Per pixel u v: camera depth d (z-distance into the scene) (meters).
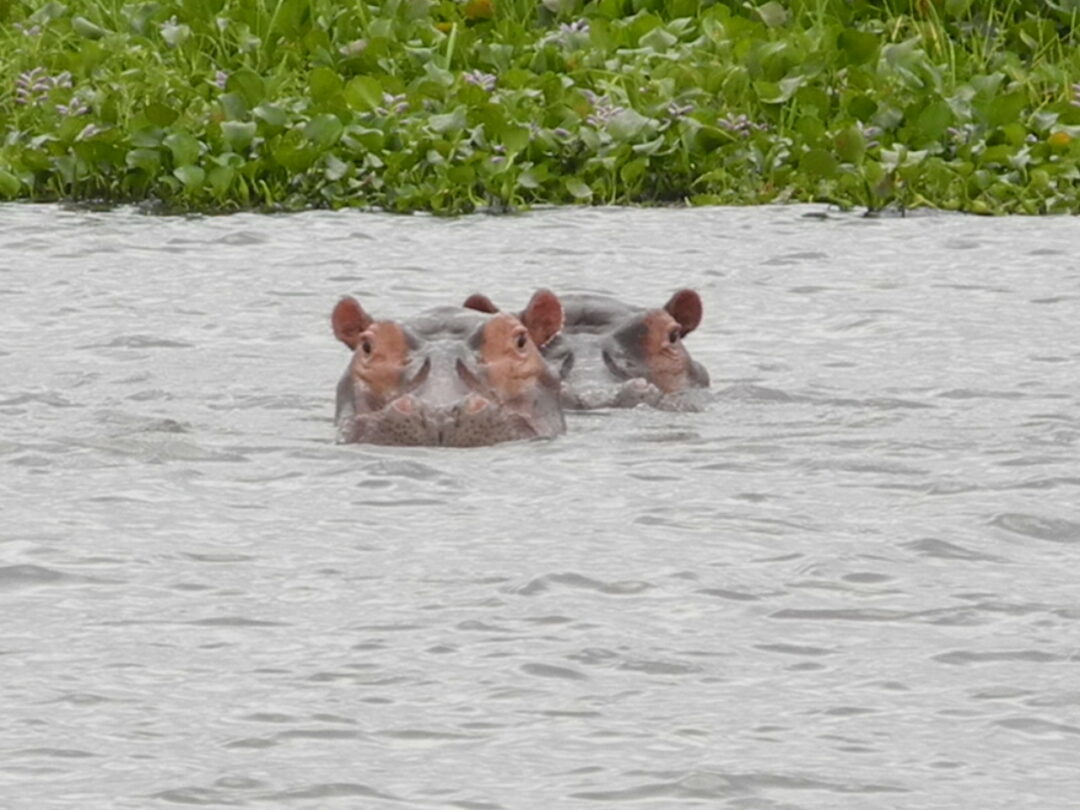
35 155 71.56
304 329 46.94
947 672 23.61
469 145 71.62
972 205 68.44
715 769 20.77
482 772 20.75
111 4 85.62
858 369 42.44
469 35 81.12
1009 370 42.16
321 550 28.38
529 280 53.78
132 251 57.97
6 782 20.44
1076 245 58.94
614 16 85.81
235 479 32.34
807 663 23.94
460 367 34.38
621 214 67.31
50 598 26.27
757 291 52.03
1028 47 81.69
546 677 23.41
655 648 24.36
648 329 38.16
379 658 24.02
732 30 81.50
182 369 42.22
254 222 65.19
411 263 56.50
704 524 29.72
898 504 30.94
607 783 20.47
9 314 48.28
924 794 20.25
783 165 72.31
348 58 80.50
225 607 25.86
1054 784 20.50
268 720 22.11
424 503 30.81
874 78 76.12
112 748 21.33
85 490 31.56
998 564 27.89
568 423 35.88
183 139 71.44
